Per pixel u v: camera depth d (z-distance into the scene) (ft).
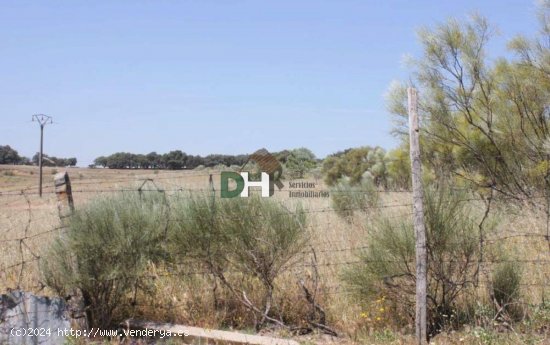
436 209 21.36
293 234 22.86
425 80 40.42
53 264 20.90
